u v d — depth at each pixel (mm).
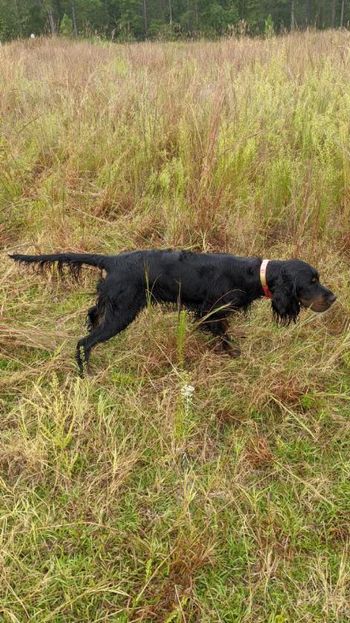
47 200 4383
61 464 2816
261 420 3078
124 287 3195
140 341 3396
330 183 4125
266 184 4293
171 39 12812
